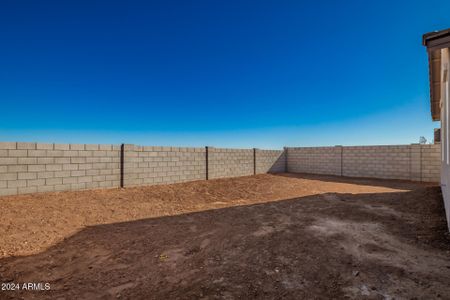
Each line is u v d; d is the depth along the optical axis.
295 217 6.04
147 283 3.08
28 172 7.46
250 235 4.73
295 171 18.48
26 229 5.08
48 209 6.44
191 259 3.76
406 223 5.28
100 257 3.89
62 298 2.79
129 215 6.54
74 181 8.41
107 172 9.24
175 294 2.81
